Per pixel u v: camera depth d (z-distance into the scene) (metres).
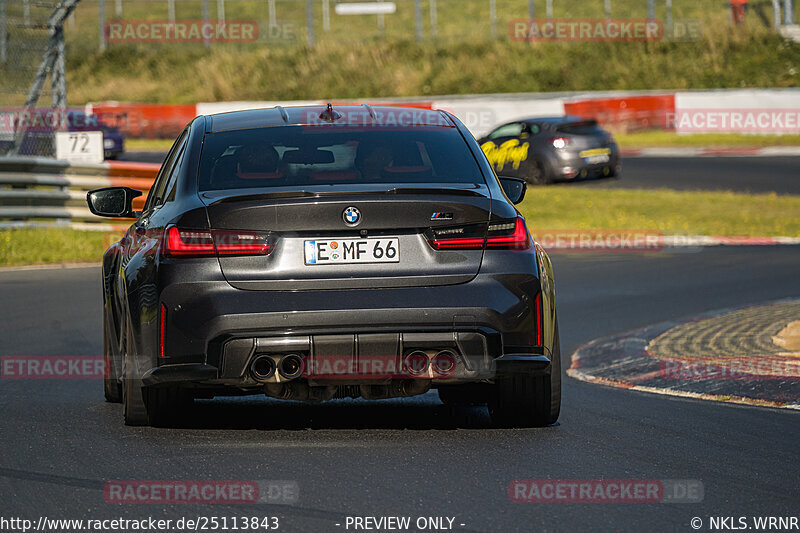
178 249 18.55
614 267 54.16
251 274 18.34
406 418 21.84
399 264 18.52
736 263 55.22
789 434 20.45
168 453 18.41
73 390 25.48
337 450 18.61
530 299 19.03
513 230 19.20
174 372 18.50
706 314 38.56
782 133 119.75
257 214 18.41
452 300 18.48
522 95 129.75
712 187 90.75
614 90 146.75
